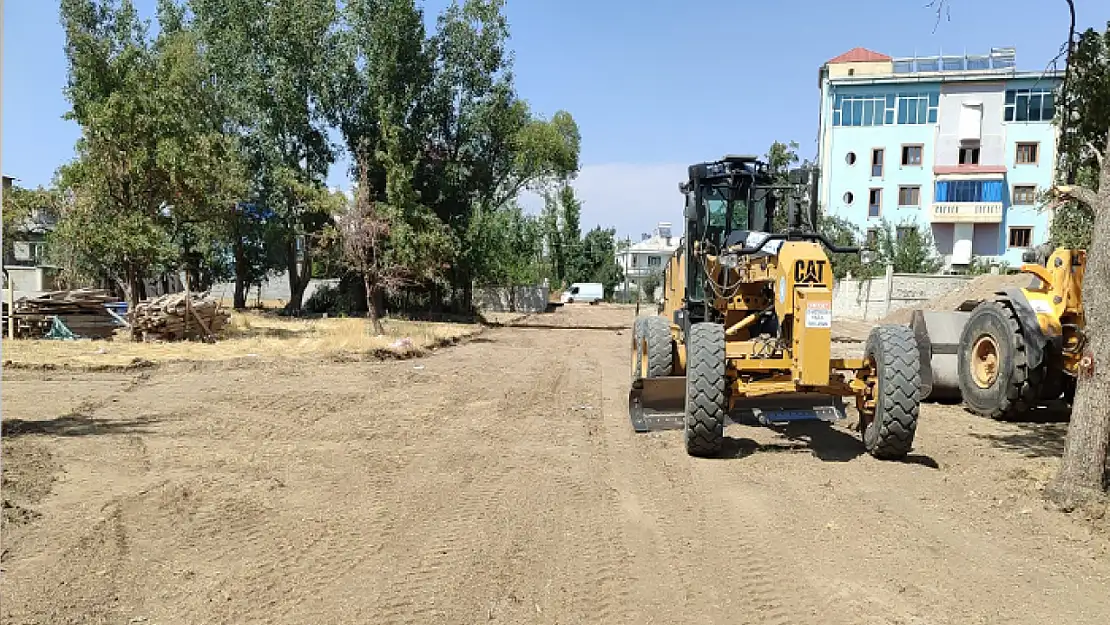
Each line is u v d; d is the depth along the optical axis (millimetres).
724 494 6379
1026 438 8656
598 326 32312
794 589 4566
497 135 34469
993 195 48562
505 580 4742
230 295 49875
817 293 6957
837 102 50875
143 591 4590
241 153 32406
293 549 5262
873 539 5320
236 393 11734
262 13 32531
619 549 5223
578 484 6773
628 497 6387
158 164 21266
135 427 9219
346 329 23391
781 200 9555
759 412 7984
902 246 41375
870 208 50688
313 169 33875
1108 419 5898
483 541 5398
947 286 28266
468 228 34625
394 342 19000
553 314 43031
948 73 48781
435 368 15430
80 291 20875
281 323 26484
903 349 7176
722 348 7305
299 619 4230
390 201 29281
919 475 6895
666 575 4789
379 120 31438
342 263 24906
